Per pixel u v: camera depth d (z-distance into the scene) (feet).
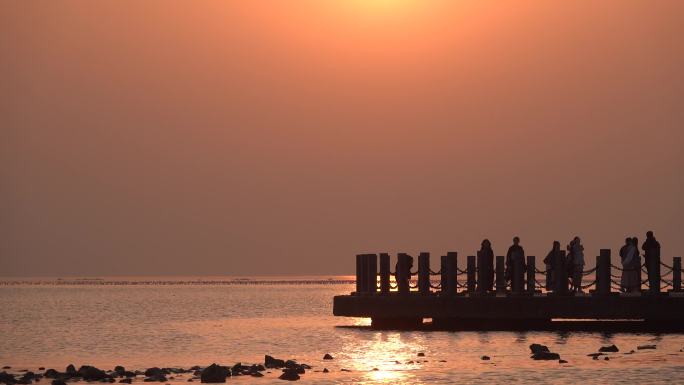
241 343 468.34
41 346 475.72
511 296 446.19
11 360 406.41
